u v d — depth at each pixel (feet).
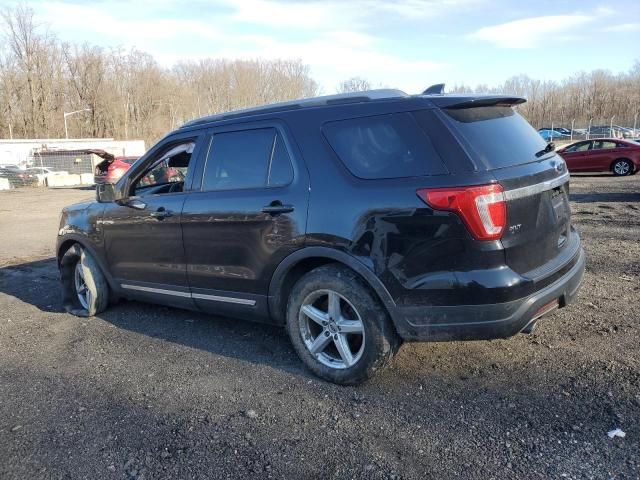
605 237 25.53
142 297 16.26
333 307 11.57
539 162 11.38
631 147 61.72
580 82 264.11
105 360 13.92
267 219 12.20
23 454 9.76
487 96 11.44
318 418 10.48
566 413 10.06
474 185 9.86
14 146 138.62
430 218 10.08
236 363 13.24
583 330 13.69
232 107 308.40
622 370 11.44
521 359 12.32
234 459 9.33
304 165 11.85
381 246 10.59
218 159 13.70
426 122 10.66
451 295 10.11
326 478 8.71
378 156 10.95
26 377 13.10
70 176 107.96
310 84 327.67
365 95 11.77
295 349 12.43
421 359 12.66
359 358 11.28
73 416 11.05
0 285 22.79
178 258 14.44
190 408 11.14
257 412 10.83
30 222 44.96
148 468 9.19
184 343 14.80
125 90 273.75
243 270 12.98
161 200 14.75
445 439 9.53
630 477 8.29
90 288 17.26
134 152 161.68
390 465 8.92
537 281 10.39
